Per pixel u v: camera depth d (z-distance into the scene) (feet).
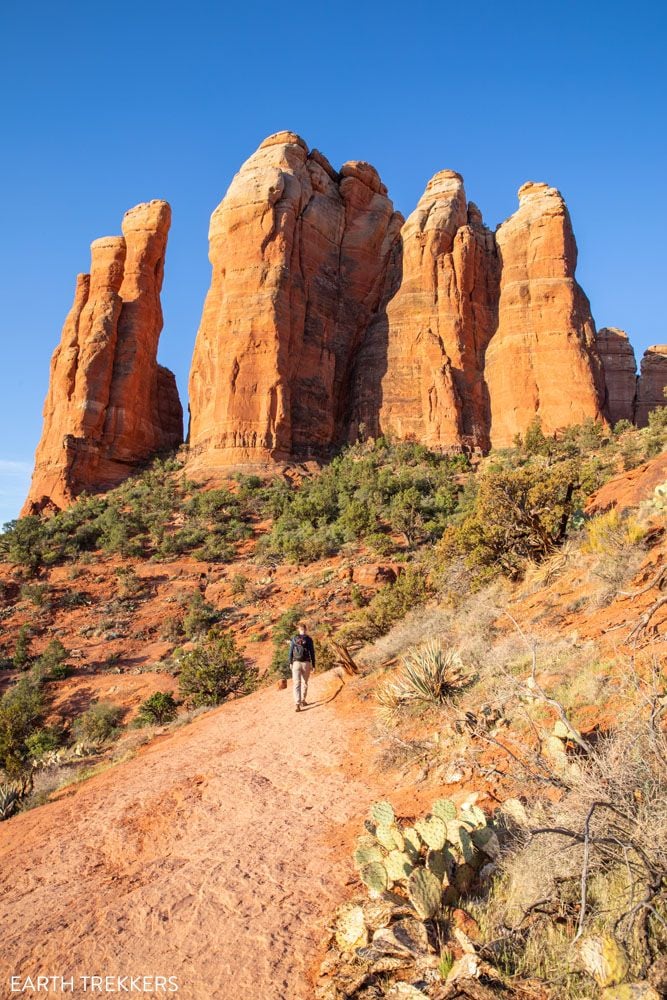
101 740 77.71
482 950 11.40
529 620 34.86
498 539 51.03
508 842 14.55
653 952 10.19
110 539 158.81
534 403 197.26
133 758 37.99
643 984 9.45
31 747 82.64
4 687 108.27
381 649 44.39
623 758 13.12
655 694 15.56
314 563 140.26
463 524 54.70
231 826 21.71
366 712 32.78
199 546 155.43
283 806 22.77
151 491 185.98
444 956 11.85
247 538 157.38
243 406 197.47
